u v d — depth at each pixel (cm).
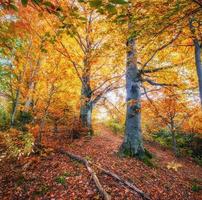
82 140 1301
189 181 901
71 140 1249
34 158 886
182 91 1038
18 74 1382
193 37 612
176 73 1011
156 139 1936
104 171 753
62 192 637
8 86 1565
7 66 1306
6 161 911
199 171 1181
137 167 888
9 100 1723
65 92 1095
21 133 1029
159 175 868
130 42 695
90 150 1073
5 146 1036
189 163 1339
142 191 660
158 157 1238
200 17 502
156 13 431
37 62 1220
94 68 1261
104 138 1600
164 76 1045
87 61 1088
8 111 1678
